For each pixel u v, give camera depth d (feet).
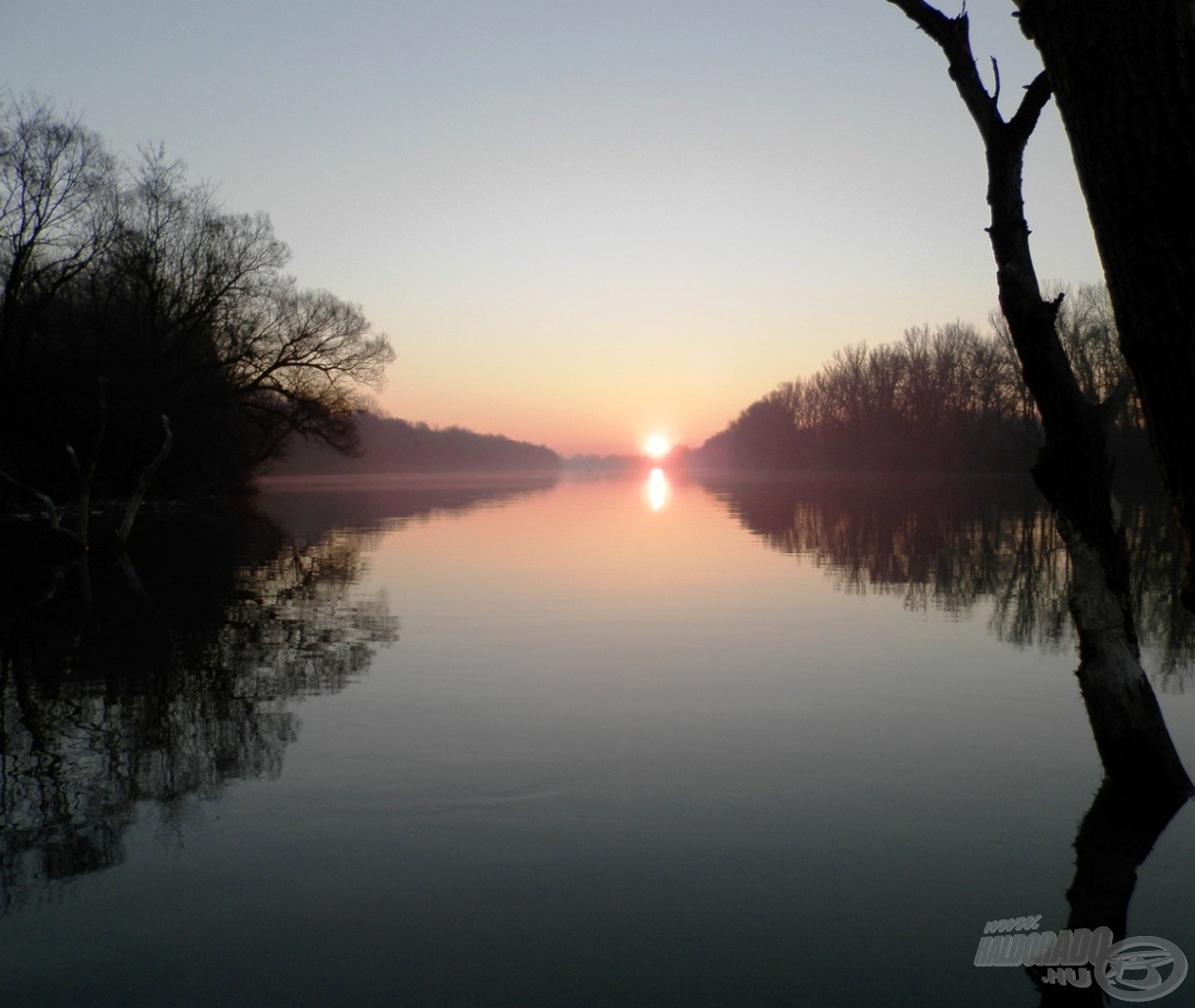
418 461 516.32
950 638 36.29
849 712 26.12
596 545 74.43
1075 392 19.47
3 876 16.34
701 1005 12.40
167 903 15.31
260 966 13.43
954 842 17.44
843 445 304.91
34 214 99.35
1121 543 20.02
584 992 12.72
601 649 34.73
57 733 24.67
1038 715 25.75
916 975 13.12
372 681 30.07
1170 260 7.32
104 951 13.88
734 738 23.77
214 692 28.89
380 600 47.11
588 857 16.88
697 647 34.94
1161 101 7.30
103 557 68.59
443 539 82.17
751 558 63.93
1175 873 16.11
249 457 155.33
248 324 131.13
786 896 15.40
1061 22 7.80
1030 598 45.98
